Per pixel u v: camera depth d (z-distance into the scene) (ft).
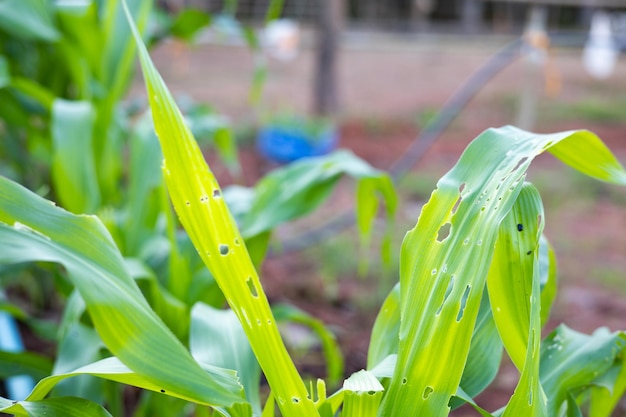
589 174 3.96
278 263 11.34
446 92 26.78
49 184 8.77
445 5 38.27
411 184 15.12
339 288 10.21
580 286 10.30
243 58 31.53
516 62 32.99
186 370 3.51
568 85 28.22
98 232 3.66
